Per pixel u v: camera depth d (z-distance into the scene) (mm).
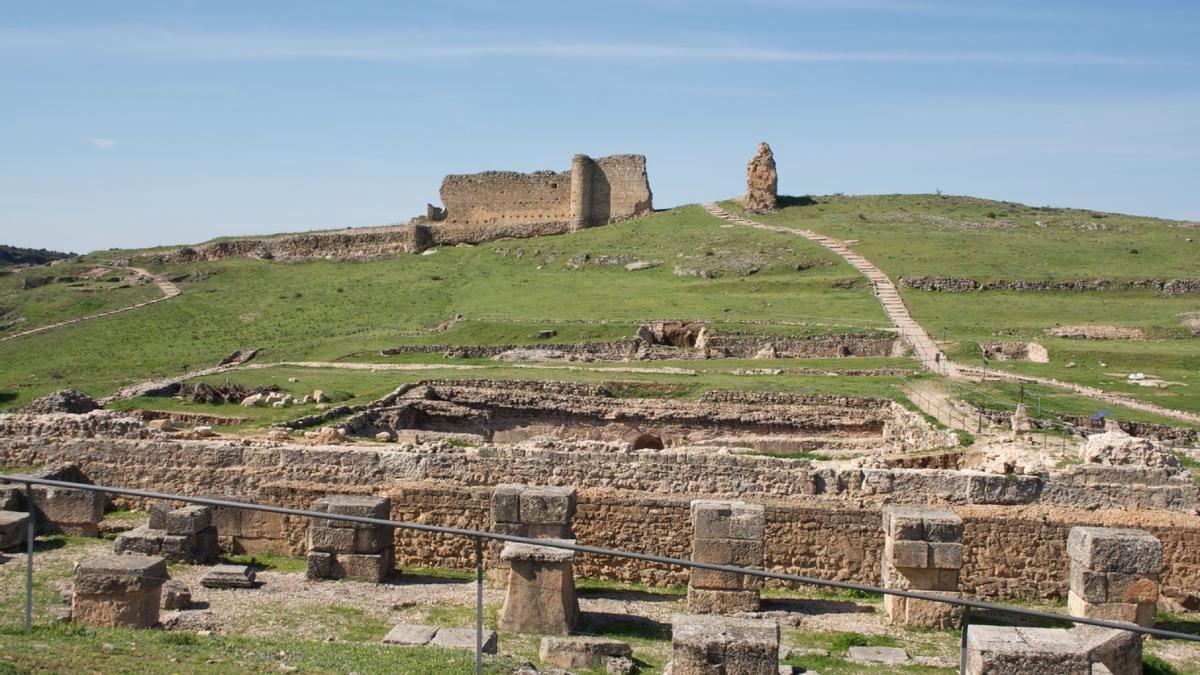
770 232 114125
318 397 52156
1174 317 78000
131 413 45938
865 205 135875
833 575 26688
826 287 90562
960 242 108562
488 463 29234
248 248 126500
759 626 18250
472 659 18203
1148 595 21656
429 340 77812
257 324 90938
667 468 28359
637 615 23281
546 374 62875
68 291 107938
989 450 33625
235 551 28422
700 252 106688
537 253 113688
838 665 20016
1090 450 28094
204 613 21250
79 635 17625
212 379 60469
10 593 22062
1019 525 26203
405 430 47750
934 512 23422
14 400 62594
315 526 24938
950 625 22766
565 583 21562
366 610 22266
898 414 50062
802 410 52938
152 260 124500
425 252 123000
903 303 84812
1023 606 25609
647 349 72750
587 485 28688
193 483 30828
